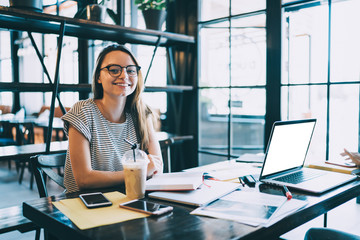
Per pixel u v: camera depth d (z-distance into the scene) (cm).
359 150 223
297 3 234
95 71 140
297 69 240
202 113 311
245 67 269
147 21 268
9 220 160
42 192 138
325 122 230
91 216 87
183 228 79
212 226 80
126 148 144
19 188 369
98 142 135
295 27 239
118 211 91
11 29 217
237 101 277
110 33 246
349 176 136
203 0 298
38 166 142
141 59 336
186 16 306
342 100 222
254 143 477
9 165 485
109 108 140
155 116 168
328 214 238
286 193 106
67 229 80
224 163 173
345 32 217
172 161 320
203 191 109
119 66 133
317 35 229
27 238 227
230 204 96
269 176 131
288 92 245
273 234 83
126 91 134
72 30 234
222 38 284
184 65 303
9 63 646
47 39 518
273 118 250
